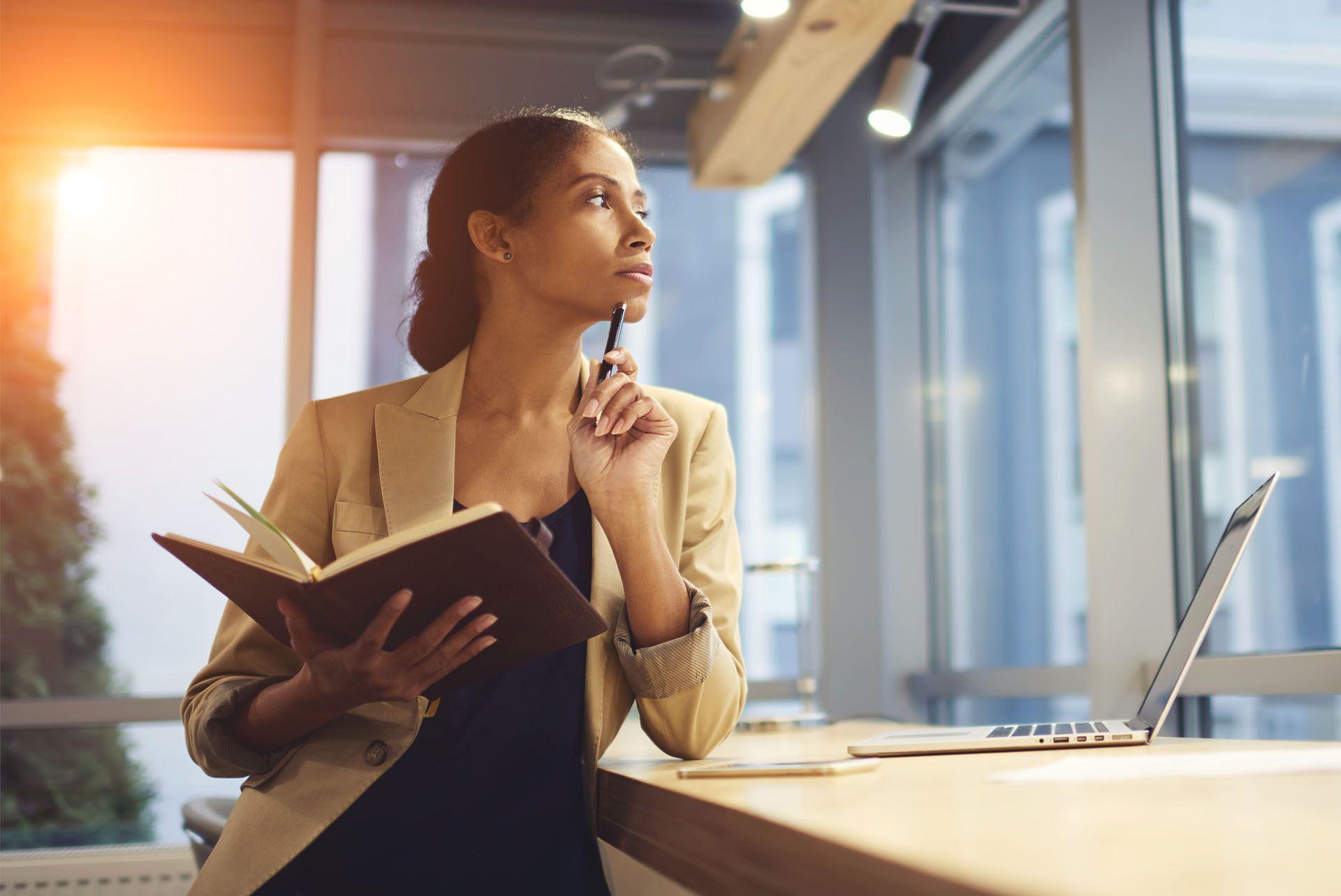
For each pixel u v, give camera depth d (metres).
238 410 3.59
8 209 3.56
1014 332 3.41
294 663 1.21
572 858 1.17
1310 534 2.21
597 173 1.26
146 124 3.61
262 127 3.66
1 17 3.58
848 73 2.83
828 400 3.80
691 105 3.88
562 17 3.81
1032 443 3.32
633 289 1.26
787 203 4.01
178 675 3.46
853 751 1.20
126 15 3.62
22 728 3.32
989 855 0.51
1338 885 0.43
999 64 3.36
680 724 1.19
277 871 1.06
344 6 3.71
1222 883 0.44
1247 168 2.42
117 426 3.53
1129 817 0.63
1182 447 2.61
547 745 1.18
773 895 0.65
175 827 3.37
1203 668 2.35
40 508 3.46
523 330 1.28
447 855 1.13
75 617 3.43
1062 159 3.17
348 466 1.25
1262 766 0.89
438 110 3.75
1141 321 2.62
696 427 1.37
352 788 1.09
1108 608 2.55
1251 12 2.43
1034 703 3.18
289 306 3.58
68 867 3.13
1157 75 2.70
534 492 1.27
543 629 1.01
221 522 3.54
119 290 3.58
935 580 3.86
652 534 1.19
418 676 0.99
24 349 3.51
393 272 3.71
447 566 0.92
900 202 3.94
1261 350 2.36
